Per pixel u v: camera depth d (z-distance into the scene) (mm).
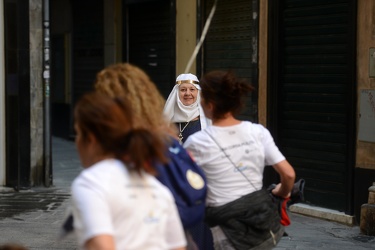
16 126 9859
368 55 7625
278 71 8852
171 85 11047
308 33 8445
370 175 7680
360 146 7773
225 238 3883
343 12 7949
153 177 2910
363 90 7695
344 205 8039
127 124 2783
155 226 2730
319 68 8320
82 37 14930
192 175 3428
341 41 8000
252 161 3916
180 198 3369
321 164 8352
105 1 13641
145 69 12414
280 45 8836
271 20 8852
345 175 7996
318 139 8391
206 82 3955
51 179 10172
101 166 2729
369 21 7602
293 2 8633
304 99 8555
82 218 2607
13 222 7957
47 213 8445
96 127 2750
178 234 2875
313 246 6961
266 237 3887
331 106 8188
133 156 2729
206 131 3936
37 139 10062
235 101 3934
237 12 9695
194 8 10398
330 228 7742
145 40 12391
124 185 2701
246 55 9562
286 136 8859
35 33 9883
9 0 9633
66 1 15539
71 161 12602
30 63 9883
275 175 8844
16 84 9797
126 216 2674
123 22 12992
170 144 3396
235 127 3936
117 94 3316
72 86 15453
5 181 9961
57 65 16172
